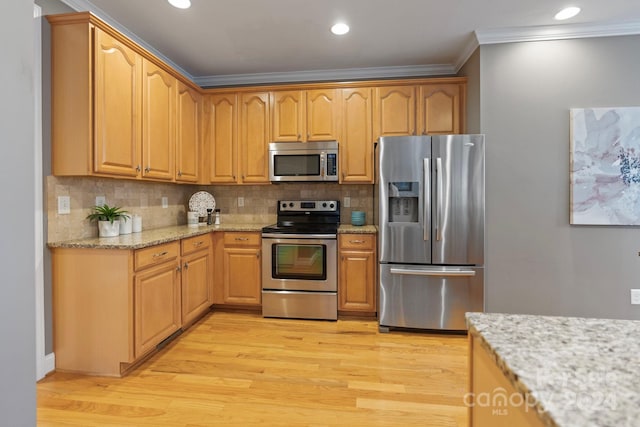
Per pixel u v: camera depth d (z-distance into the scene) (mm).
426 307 2734
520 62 2684
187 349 2432
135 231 2717
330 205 3533
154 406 1762
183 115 3102
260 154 3420
